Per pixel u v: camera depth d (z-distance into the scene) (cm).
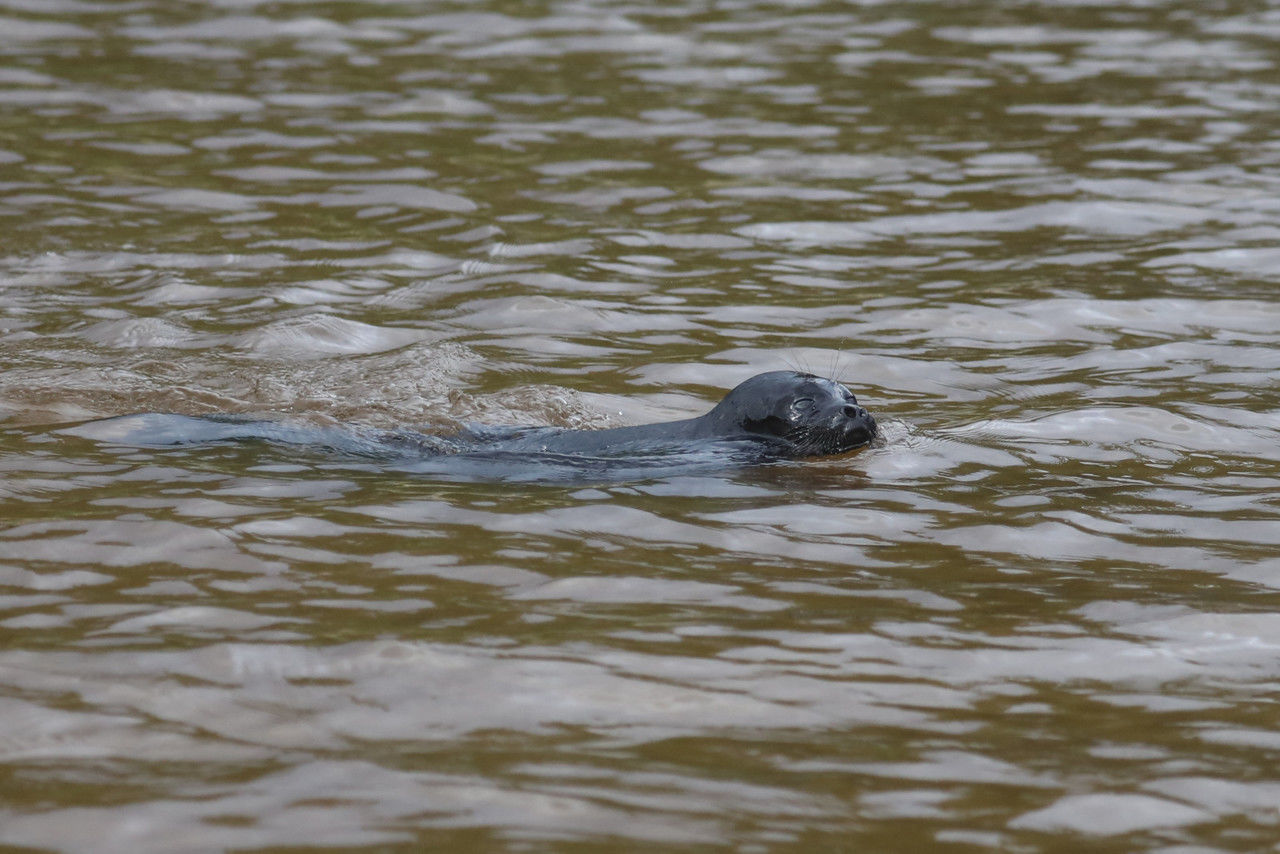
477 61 5550
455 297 3169
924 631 1582
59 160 4156
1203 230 3700
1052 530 1902
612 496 2011
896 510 1977
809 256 3516
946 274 3369
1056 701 1427
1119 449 2262
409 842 1155
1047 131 4709
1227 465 2188
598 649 1515
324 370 2664
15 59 5294
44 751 1291
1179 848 1173
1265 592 1700
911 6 6794
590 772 1270
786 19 6456
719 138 4594
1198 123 4794
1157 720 1389
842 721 1377
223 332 2886
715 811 1211
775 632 1570
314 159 4262
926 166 4319
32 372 2594
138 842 1154
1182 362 2750
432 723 1353
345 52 5638
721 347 2853
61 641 1510
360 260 3422
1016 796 1248
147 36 5756
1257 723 1385
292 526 1858
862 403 2525
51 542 1783
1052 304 3123
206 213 3753
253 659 1475
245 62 5422
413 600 1636
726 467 2144
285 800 1215
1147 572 1764
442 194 3956
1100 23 6438
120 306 3042
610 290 3228
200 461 2133
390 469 2123
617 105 4966
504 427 2348
